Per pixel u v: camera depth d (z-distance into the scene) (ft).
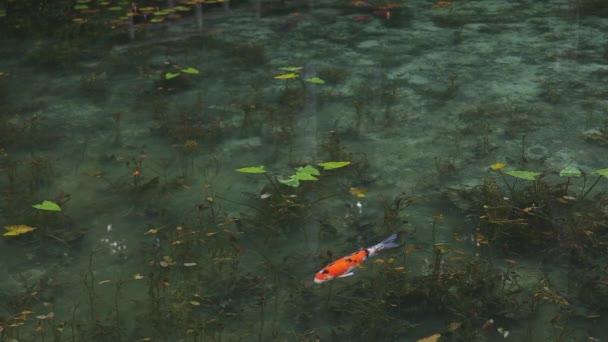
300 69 21.85
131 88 20.86
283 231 13.04
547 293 10.50
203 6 31.01
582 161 15.47
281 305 10.98
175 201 14.23
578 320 10.39
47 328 10.48
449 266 11.63
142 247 12.58
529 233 12.43
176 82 21.21
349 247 12.50
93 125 18.20
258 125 18.02
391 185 14.73
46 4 30.01
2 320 10.46
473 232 12.84
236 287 11.32
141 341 10.07
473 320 10.38
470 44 24.59
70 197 14.43
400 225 13.12
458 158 15.90
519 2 31.01
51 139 17.24
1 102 19.70
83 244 12.76
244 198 14.33
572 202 13.42
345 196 14.33
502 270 11.64
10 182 14.55
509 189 13.70
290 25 27.81
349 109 19.01
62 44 25.05
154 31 27.04
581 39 24.73
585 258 11.73
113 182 15.08
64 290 11.43
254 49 23.90
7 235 12.30
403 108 18.98
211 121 18.26
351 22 28.02
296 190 14.37
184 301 10.83
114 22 27.99
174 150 16.66
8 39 25.99
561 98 19.22
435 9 29.96
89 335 10.29
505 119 17.97
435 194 14.28
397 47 24.47
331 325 10.47
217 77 21.72
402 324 10.36
